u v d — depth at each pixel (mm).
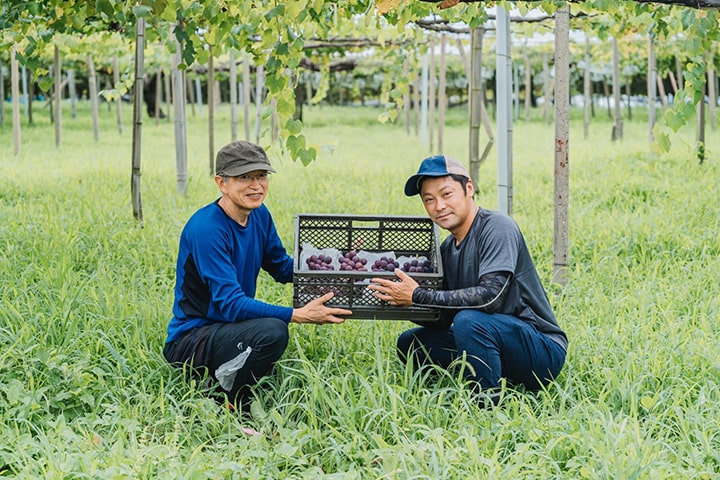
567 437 3375
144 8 4508
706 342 4426
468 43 14305
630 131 20688
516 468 3100
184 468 3166
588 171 10953
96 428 3604
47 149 15258
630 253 6574
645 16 7461
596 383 4105
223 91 41000
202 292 4070
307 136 20359
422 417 3602
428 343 4281
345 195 9133
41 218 7219
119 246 6359
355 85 35375
